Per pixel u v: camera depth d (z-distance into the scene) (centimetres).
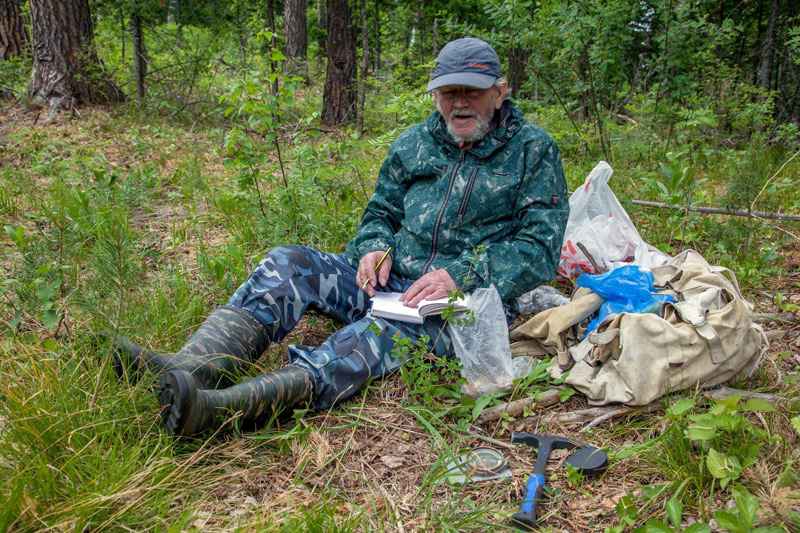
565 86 642
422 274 278
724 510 165
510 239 272
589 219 353
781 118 914
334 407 243
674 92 627
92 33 844
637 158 615
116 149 680
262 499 192
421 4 1500
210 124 873
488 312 256
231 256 351
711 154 640
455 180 274
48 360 225
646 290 264
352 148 465
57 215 398
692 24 601
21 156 640
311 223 412
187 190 534
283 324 258
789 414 217
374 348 246
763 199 442
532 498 187
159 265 369
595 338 238
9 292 309
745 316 239
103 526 165
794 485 180
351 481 205
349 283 283
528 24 595
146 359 216
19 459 180
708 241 410
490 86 255
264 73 598
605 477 203
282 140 648
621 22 587
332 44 955
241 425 214
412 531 181
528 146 271
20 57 909
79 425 198
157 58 1046
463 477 205
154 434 208
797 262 380
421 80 832
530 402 243
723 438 202
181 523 166
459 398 244
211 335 235
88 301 232
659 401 235
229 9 1207
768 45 948
